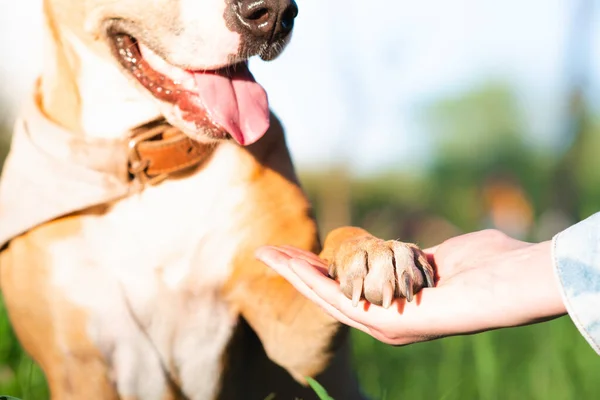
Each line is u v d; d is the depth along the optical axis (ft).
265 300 2.81
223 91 2.68
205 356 2.88
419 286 2.14
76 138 2.78
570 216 9.73
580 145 9.92
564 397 3.67
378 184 19.35
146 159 2.79
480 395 3.59
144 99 2.79
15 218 2.76
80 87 2.81
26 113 2.91
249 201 2.86
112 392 2.86
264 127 2.67
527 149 24.44
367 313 2.17
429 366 4.25
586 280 1.90
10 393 3.32
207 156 2.84
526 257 2.04
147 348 2.83
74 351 2.81
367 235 2.62
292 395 3.03
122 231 2.82
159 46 2.66
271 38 2.63
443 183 20.88
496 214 11.00
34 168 2.79
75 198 2.75
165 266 2.82
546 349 4.00
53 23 2.85
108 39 2.74
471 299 2.05
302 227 2.88
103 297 2.79
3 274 2.82
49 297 2.78
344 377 3.07
